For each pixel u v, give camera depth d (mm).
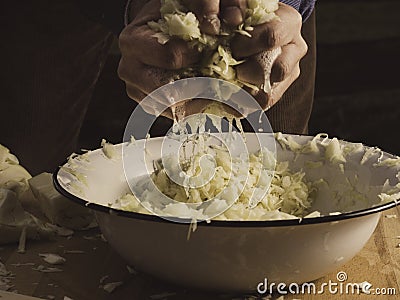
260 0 837
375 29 3029
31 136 1579
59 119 1595
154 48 823
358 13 3037
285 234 781
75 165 973
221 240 777
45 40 1504
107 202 965
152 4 894
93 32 1539
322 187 1031
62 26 1496
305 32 1559
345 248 832
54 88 1557
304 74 1587
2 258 956
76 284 891
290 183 1026
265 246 786
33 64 1521
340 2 3041
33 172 1505
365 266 927
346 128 2865
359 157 1013
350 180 1004
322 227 788
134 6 980
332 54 2934
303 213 1016
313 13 1557
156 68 845
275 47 832
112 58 2182
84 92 1615
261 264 798
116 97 2293
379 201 916
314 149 1056
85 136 2400
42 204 1062
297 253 799
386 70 2957
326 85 2902
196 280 823
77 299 856
